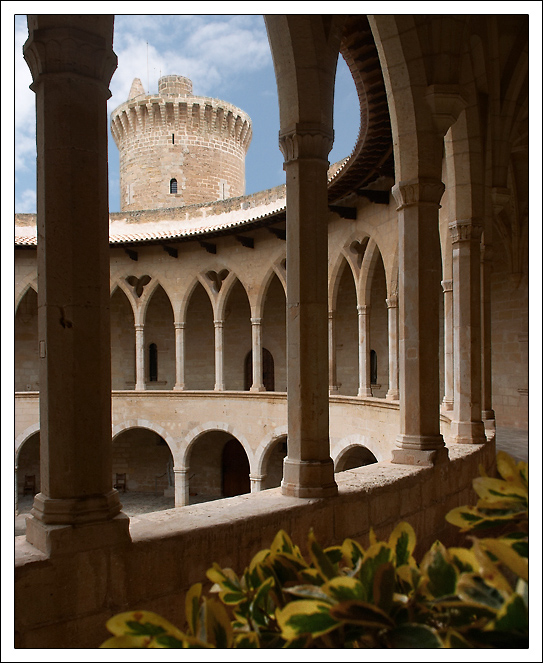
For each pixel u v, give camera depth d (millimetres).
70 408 4863
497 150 12508
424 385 8523
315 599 2289
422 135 8445
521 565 2088
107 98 5254
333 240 22609
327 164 7051
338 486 7086
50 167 4957
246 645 2299
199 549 5320
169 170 41000
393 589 2299
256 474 25656
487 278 13008
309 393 6801
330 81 7008
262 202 28391
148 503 31812
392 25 8148
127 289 28859
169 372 33562
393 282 18859
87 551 4652
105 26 5145
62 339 4906
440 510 8328
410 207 8586
